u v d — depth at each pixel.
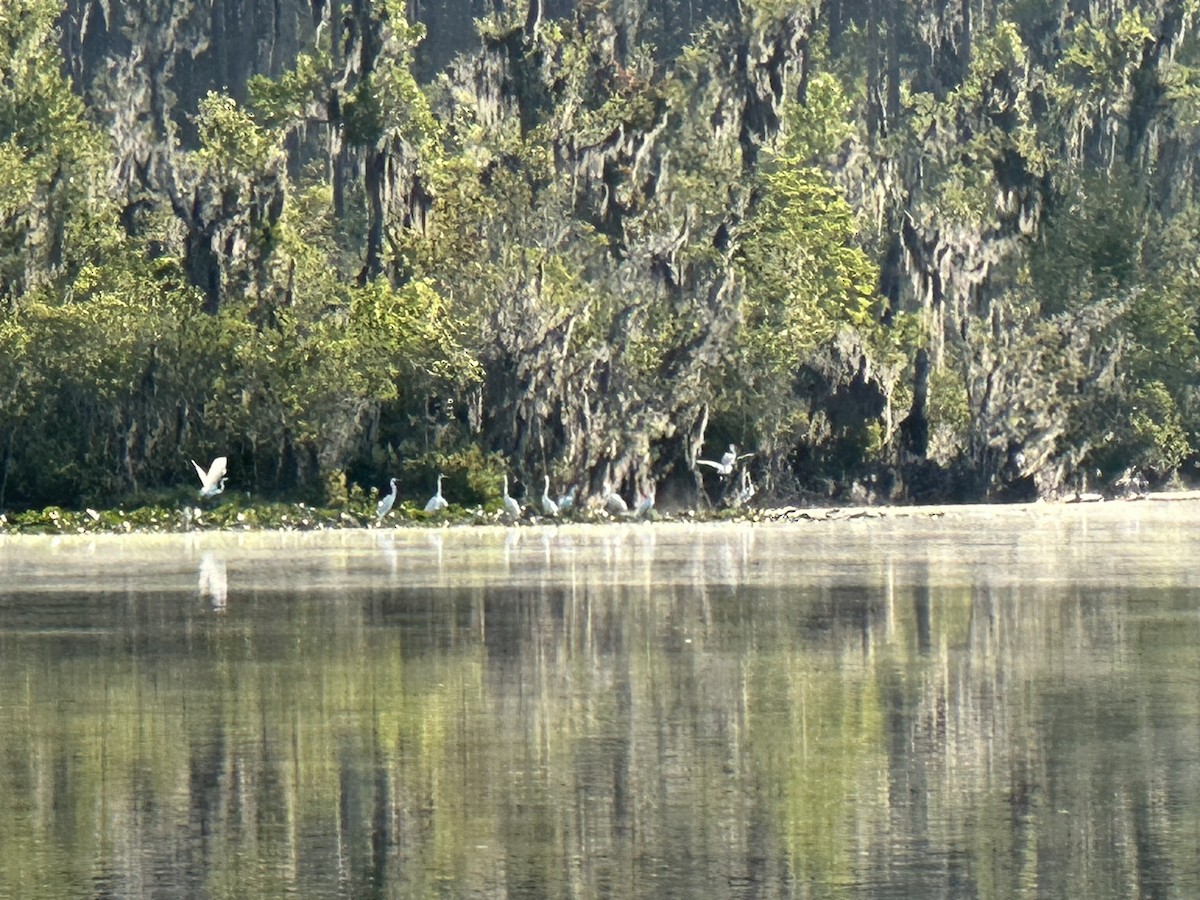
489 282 87.00
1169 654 36.69
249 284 86.25
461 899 20.61
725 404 90.69
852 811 24.05
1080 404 96.44
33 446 80.50
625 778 26.02
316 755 27.72
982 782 25.48
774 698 32.06
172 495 80.38
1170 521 80.25
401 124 92.50
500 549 66.19
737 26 102.56
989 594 48.12
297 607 46.25
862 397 92.69
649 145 97.06
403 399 83.31
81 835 23.33
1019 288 103.12
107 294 83.44
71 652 38.25
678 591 49.66
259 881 21.34
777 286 95.88
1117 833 22.84
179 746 28.48
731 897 20.56
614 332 87.12
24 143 92.31
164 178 91.25
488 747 28.16
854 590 49.56
